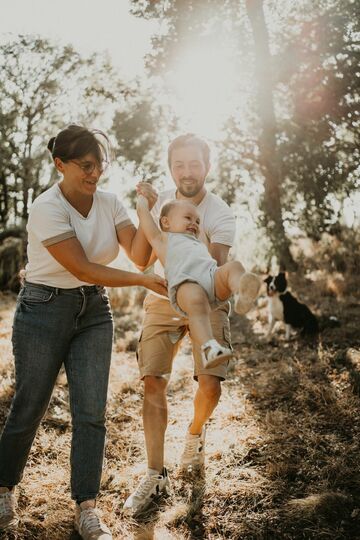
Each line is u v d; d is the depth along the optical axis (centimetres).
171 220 325
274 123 1112
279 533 305
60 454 400
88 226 303
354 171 1073
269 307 741
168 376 346
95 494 293
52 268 293
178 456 394
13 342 297
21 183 1897
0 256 1177
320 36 1052
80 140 283
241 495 341
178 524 318
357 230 1345
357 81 1048
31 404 294
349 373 536
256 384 540
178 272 297
